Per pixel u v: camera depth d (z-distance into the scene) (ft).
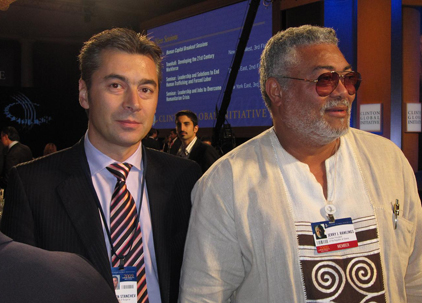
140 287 3.28
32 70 35.70
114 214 3.34
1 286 1.41
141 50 3.37
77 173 3.40
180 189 3.89
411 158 16.20
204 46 22.81
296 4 17.80
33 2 27.63
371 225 3.26
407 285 3.53
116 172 3.43
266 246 3.16
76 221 3.20
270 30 19.02
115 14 29.99
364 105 16.55
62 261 1.62
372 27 16.24
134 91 3.26
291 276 3.09
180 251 3.79
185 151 12.40
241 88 20.59
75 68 37.01
